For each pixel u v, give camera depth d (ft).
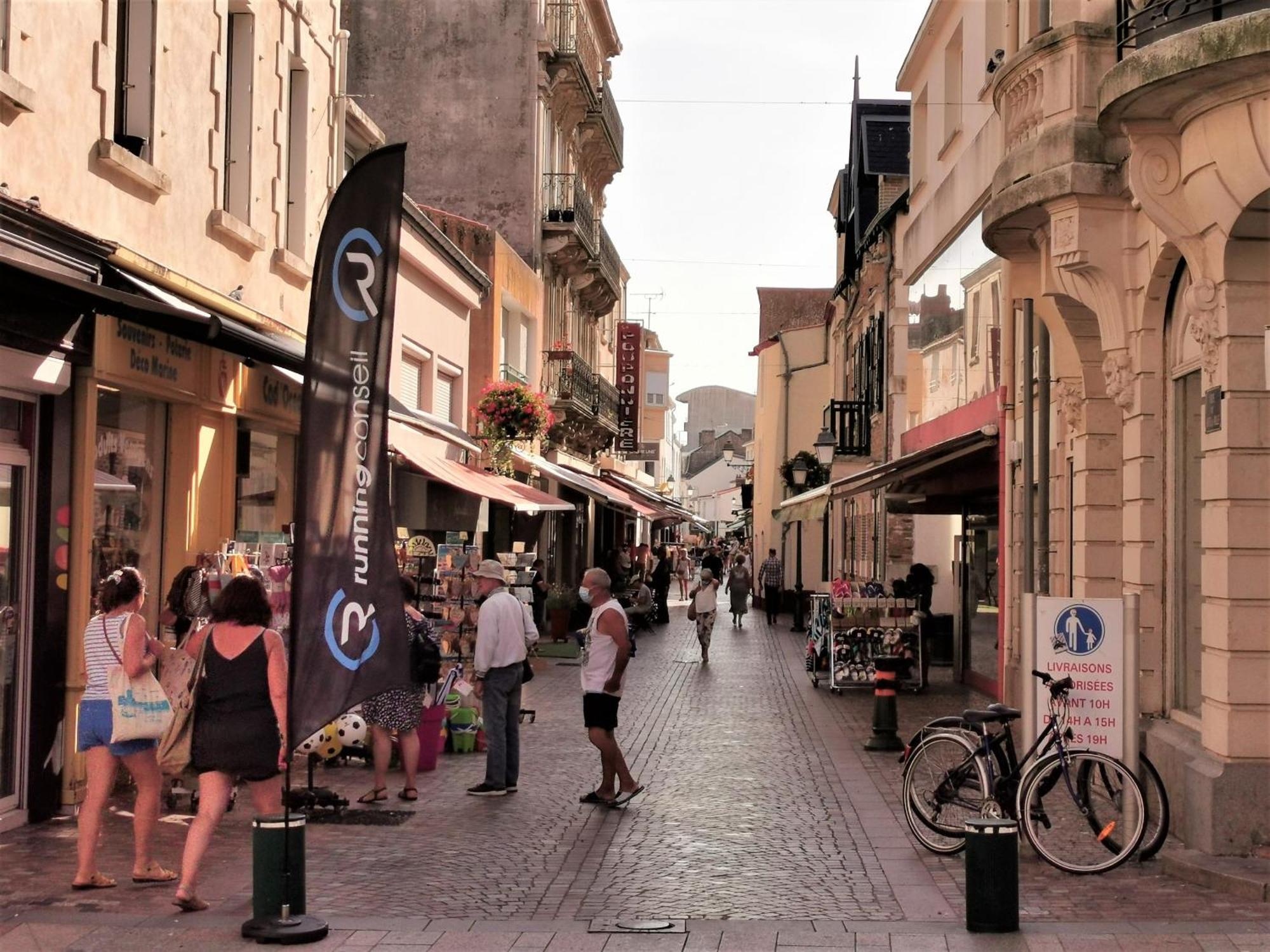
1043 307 41.91
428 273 72.90
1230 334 30.25
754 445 208.85
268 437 50.14
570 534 124.36
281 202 49.65
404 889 27.91
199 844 25.79
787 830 34.47
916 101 83.05
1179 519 35.29
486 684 38.88
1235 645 29.91
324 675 24.68
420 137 107.55
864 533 106.73
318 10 53.88
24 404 32.91
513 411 78.95
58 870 28.58
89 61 34.55
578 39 120.57
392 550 25.40
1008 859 24.45
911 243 83.97
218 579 36.42
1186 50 27.99
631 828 34.45
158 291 34.01
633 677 75.51
